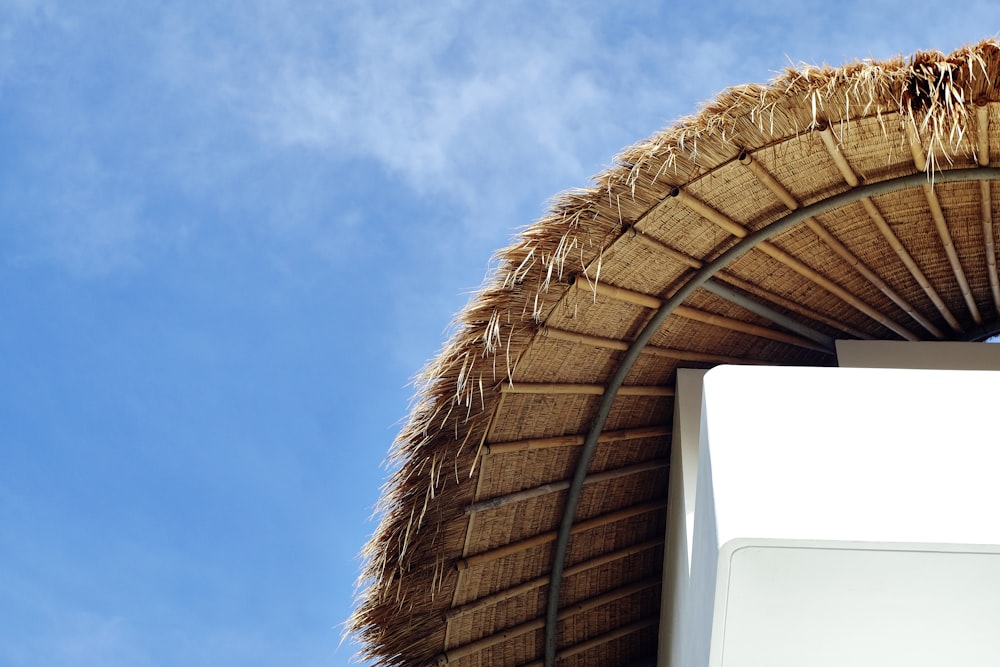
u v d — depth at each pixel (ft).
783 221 16.57
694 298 17.75
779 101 14.99
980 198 16.70
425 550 17.33
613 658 20.24
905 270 17.94
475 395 16.37
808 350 18.94
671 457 18.56
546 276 15.97
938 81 14.34
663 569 19.30
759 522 11.52
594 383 17.81
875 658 12.18
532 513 18.26
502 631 18.85
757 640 12.08
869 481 11.82
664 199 15.88
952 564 11.40
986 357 17.66
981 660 12.06
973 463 11.93
